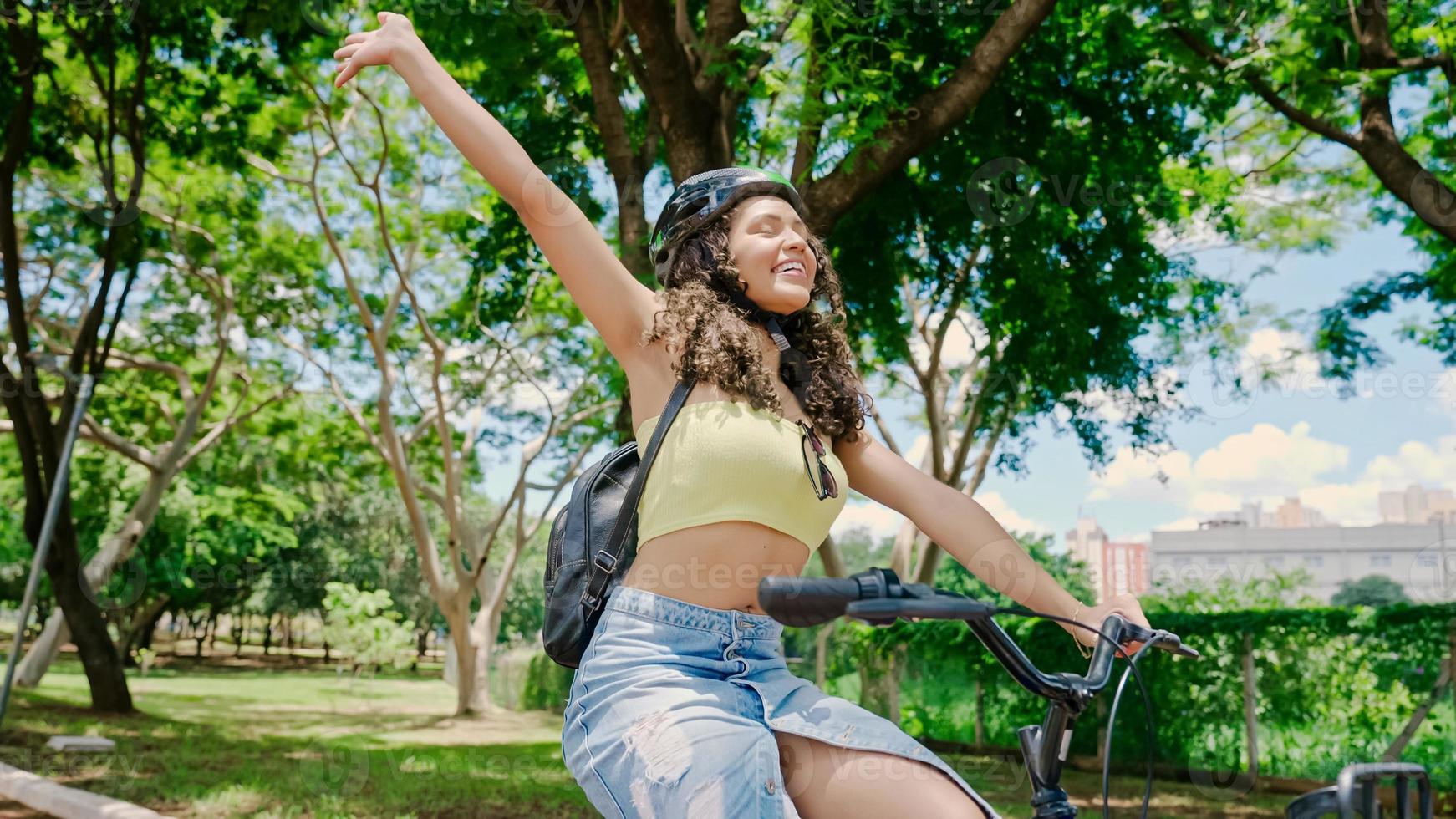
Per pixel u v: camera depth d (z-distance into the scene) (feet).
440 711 59.41
